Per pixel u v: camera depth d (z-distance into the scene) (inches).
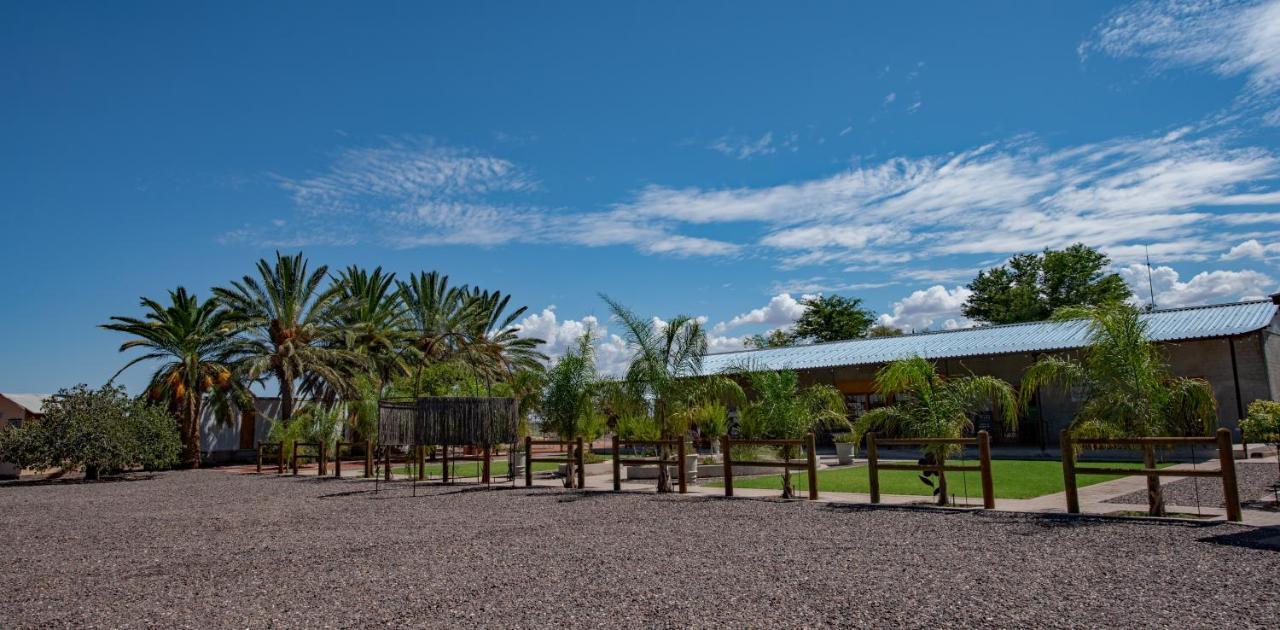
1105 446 416.2
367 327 1476.4
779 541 352.5
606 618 225.5
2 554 375.2
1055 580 258.5
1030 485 579.8
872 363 1215.6
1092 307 448.1
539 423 853.2
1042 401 1085.8
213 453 1384.1
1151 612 217.5
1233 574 260.5
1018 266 2126.0
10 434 965.2
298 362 1282.0
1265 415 467.8
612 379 672.4
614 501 551.8
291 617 236.2
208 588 281.7
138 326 1204.5
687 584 266.8
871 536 359.9
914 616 219.3
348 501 606.9
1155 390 420.2
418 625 223.6
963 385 503.2
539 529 414.0
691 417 633.6
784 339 2507.4
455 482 767.1
